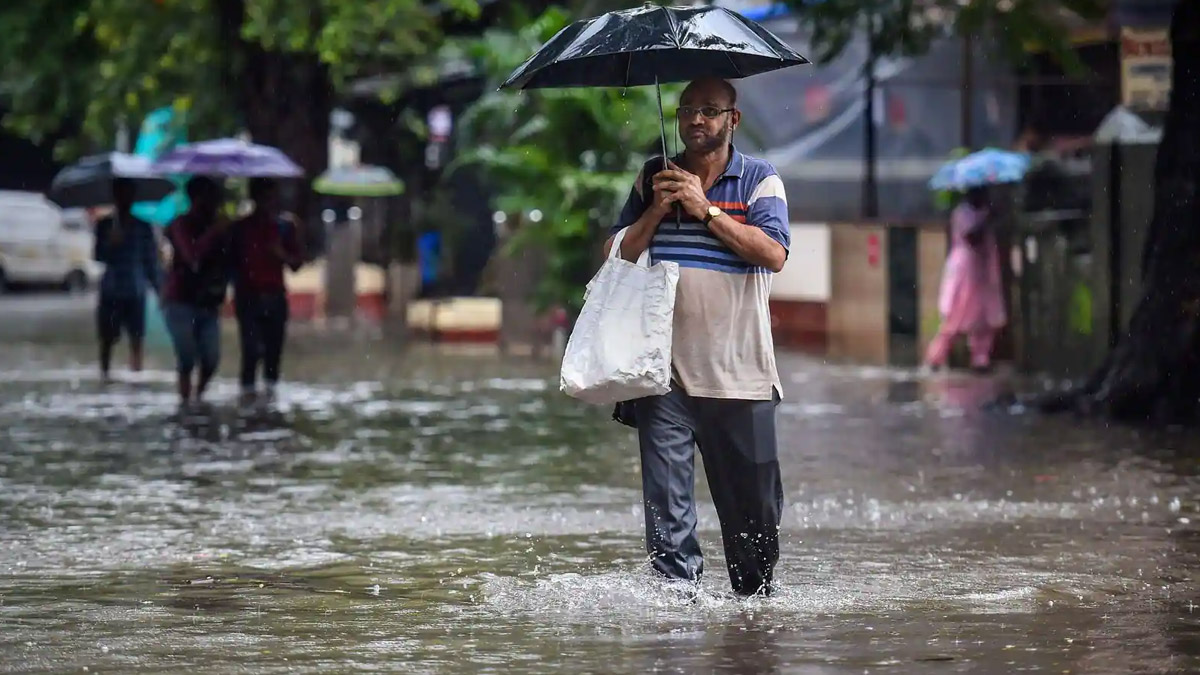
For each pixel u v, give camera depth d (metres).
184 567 21.09
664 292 17.30
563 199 62.34
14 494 27.98
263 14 69.06
